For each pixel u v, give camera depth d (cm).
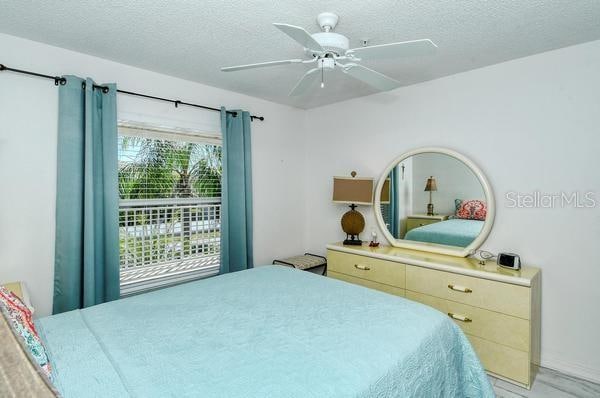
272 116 356
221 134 302
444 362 133
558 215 221
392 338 128
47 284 213
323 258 366
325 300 172
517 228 238
